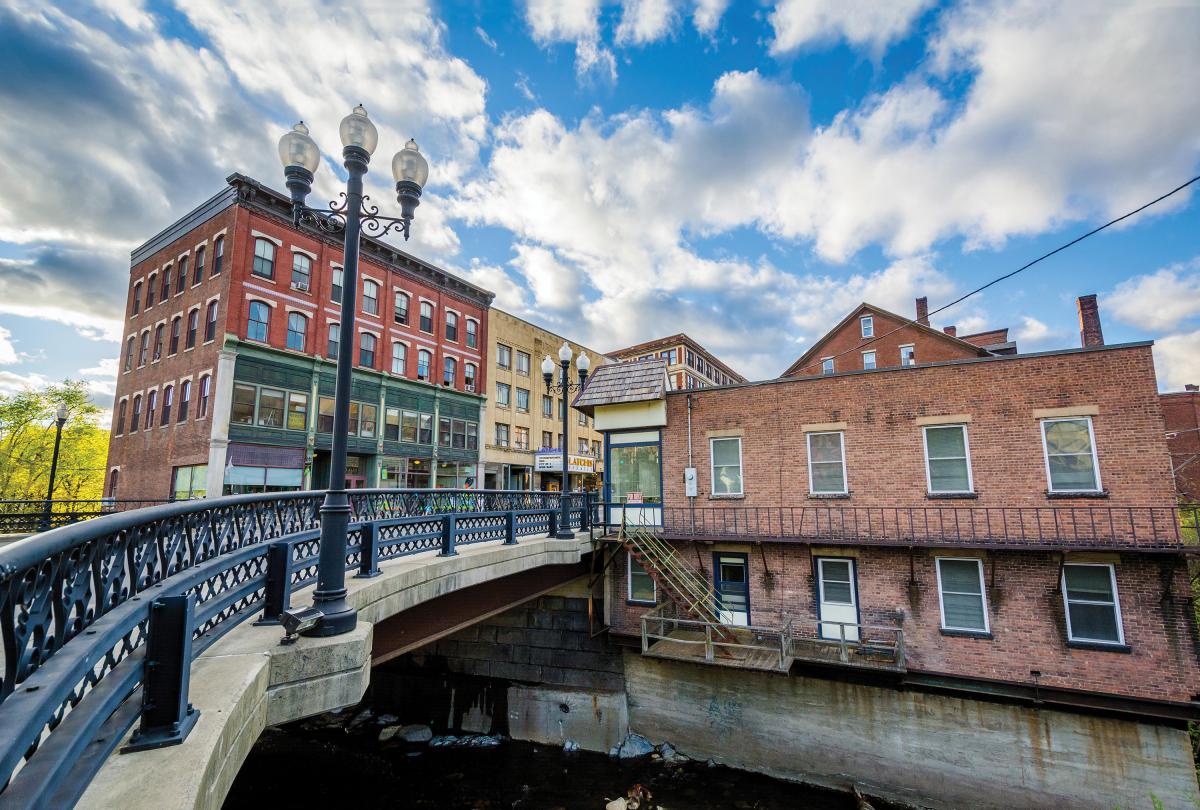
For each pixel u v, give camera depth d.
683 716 14.47
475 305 35.50
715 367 59.81
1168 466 10.88
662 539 14.48
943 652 12.03
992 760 11.49
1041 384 12.09
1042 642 11.29
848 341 39.34
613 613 15.53
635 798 12.48
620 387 16.77
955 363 12.91
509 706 16.06
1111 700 10.59
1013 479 12.09
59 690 2.09
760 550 14.23
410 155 6.29
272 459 23.64
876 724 12.49
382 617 6.92
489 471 36.03
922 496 12.88
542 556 12.17
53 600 2.38
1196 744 12.16
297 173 5.64
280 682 4.31
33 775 2.00
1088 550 10.67
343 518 5.19
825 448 14.12
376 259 29.23
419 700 16.91
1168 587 10.54
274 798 12.65
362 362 28.11
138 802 2.43
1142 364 11.30
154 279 28.27
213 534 4.57
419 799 12.63
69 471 35.19
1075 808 10.80
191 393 23.77
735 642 12.94
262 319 24.08
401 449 29.44
